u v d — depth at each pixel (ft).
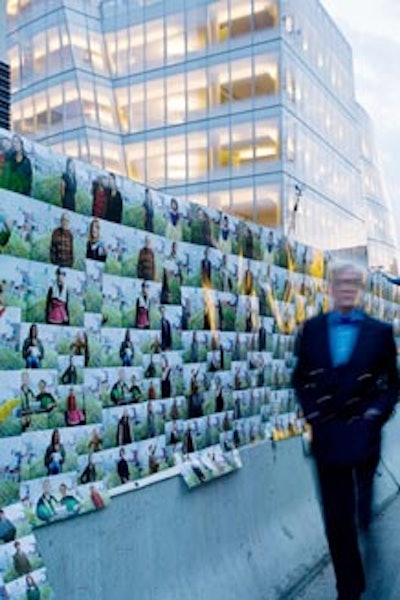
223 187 155.22
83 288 12.18
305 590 17.85
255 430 18.56
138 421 13.58
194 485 14.93
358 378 15.35
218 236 17.03
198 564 15.19
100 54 171.42
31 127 174.29
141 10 168.04
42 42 171.42
